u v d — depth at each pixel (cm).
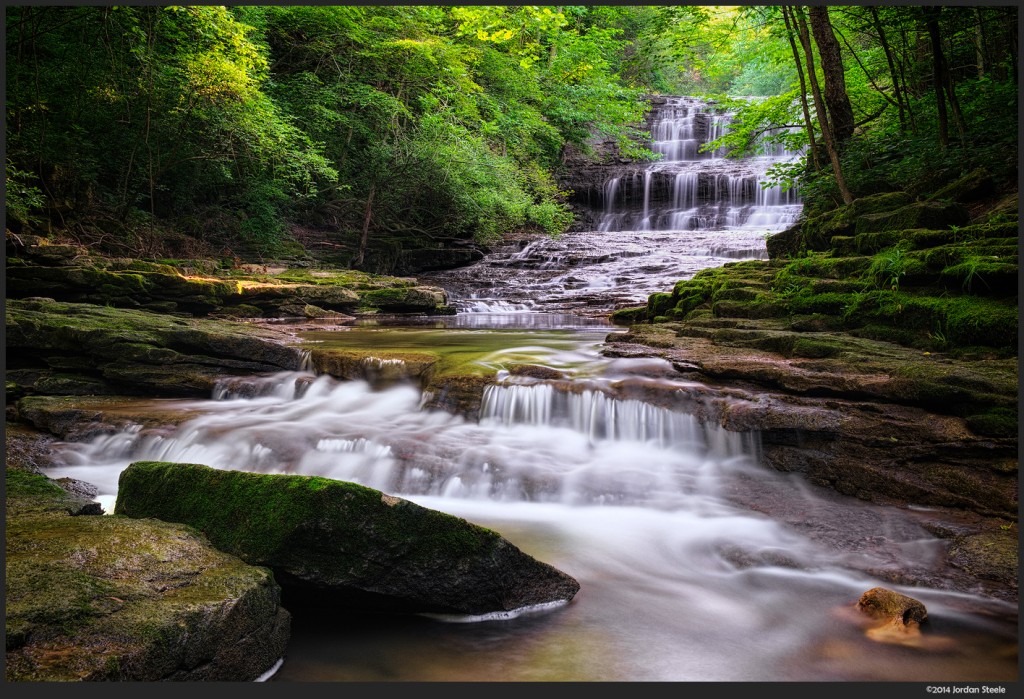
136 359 873
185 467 417
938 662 352
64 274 1149
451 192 2280
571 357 862
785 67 2419
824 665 350
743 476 600
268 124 1672
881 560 461
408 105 2353
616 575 457
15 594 281
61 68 1467
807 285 858
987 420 518
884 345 690
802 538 499
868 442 560
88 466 688
